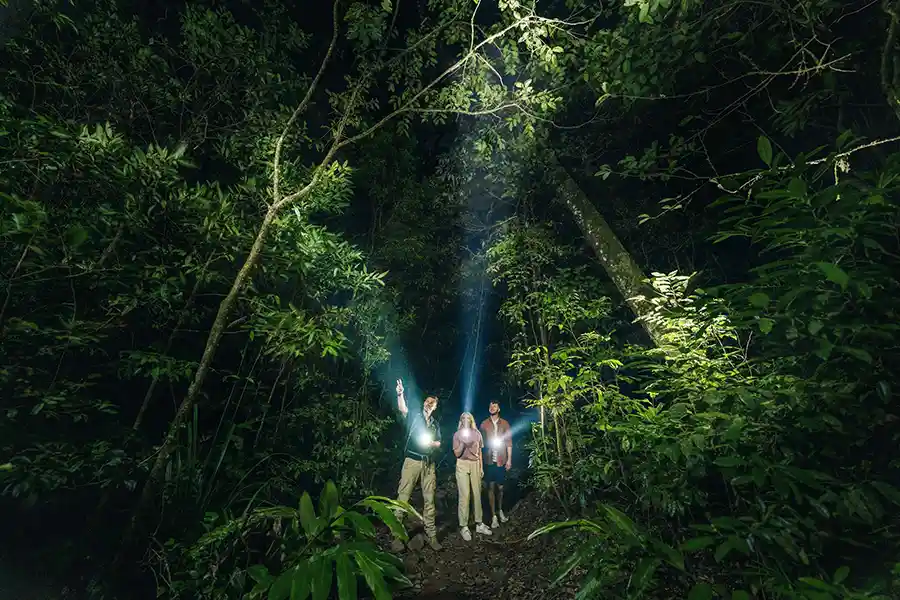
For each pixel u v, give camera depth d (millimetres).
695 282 5609
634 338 6250
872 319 1850
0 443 2461
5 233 2320
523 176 6398
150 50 3789
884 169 1888
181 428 3215
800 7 3508
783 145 5281
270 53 4445
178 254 3402
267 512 2102
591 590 1665
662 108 5957
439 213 7770
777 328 2037
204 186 3582
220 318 3328
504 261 6012
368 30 3955
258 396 4273
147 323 3479
